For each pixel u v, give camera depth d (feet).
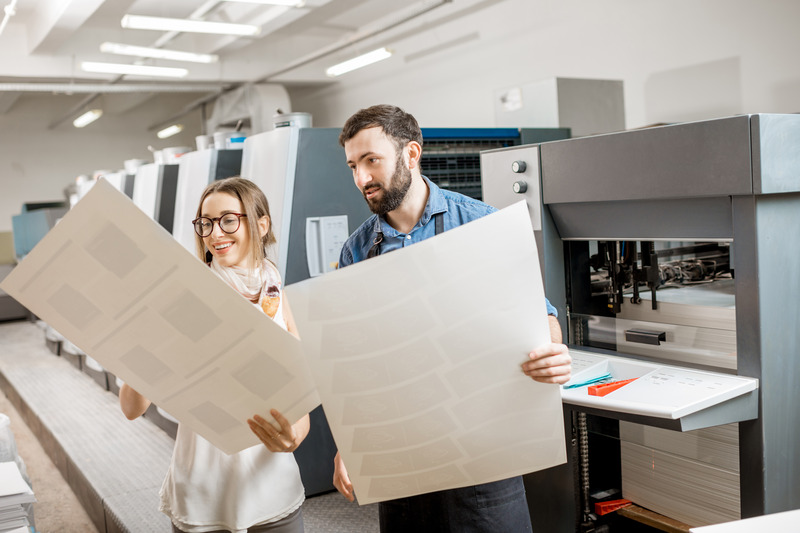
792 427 5.63
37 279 3.83
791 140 5.25
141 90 31.81
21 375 18.61
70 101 43.11
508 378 3.90
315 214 9.44
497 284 3.64
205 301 3.72
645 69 19.90
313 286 3.50
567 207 6.75
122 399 5.19
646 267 6.64
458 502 4.76
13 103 39.55
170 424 12.60
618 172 6.08
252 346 3.91
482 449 4.14
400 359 3.71
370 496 4.31
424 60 29.43
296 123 9.65
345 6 28.32
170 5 26.71
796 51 15.98
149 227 3.49
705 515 6.34
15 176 42.06
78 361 18.99
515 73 24.99
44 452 14.23
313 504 9.30
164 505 5.29
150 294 3.72
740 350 5.52
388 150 4.46
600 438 7.48
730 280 7.20
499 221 3.57
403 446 4.04
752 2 16.79
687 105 18.81
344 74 34.76
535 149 6.90
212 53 31.89
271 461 5.16
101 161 44.52
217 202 5.10
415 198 4.82
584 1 21.65
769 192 5.14
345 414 3.86
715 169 5.34
